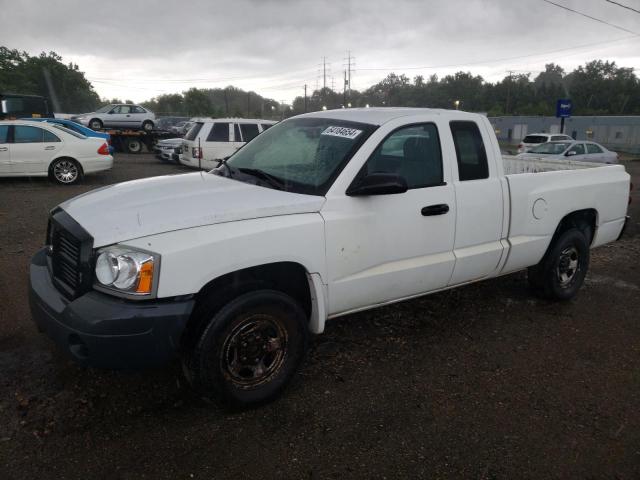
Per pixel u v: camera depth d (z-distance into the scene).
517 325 4.70
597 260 7.12
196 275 2.85
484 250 4.28
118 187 3.77
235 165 4.14
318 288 3.36
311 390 3.49
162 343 2.78
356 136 3.68
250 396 3.18
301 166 3.71
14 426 2.97
